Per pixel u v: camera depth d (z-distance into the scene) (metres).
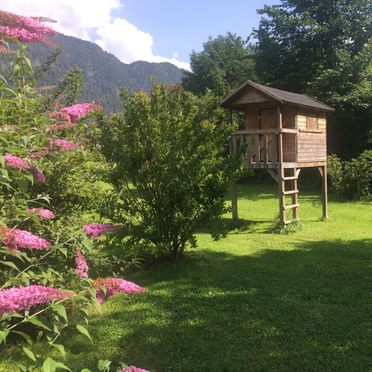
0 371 3.80
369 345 4.51
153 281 6.71
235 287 6.40
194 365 4.12
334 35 24.77
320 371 4.02
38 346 4.28
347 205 16.27
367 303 5.73
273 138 12.03
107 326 4.97
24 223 3.55
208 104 7.85
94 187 5.60
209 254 8.52
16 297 2.01
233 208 13.07
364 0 23.92
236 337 4.72
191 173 7.36
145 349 4.43
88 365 4.03
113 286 2.61
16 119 3.13
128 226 7.33
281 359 4.24
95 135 6.59
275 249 9.06
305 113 13.08
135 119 7.42
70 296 2.35
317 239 10.18
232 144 12.48
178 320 5.17
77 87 5.04
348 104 22.47
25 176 2.59
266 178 25.48
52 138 3.55
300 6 26.39
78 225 4.01
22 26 2.39
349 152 23.20
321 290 6.23
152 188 7.46
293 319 5.20
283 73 26.22
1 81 2.89
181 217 7.63
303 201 17.55
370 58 22.94
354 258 8.19
